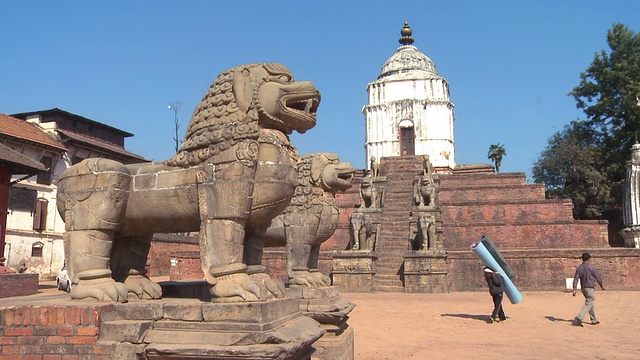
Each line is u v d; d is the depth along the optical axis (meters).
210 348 4.98
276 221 11.05
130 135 46.41
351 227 25.03
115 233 6.57
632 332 13.39
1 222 20.61
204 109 6.14
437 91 55.06
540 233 29.39
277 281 6.61
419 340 12.20
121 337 5.32
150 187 6.25
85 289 5.94
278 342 5.07
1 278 16.80
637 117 40.38
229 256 5.66
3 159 20.36
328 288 9.57
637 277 23.59
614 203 42.12
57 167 37.66
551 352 10.89
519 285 24.62
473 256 24.48
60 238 37.53
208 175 5.80
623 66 41.53
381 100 55.84
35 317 5.47
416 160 41.97
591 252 24.22
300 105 6.43
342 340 8.71
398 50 59.72
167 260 34.22
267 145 6.01
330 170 11.12
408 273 23.97
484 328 14.02
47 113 39.12
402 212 32.09
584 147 44.53
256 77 6.00
